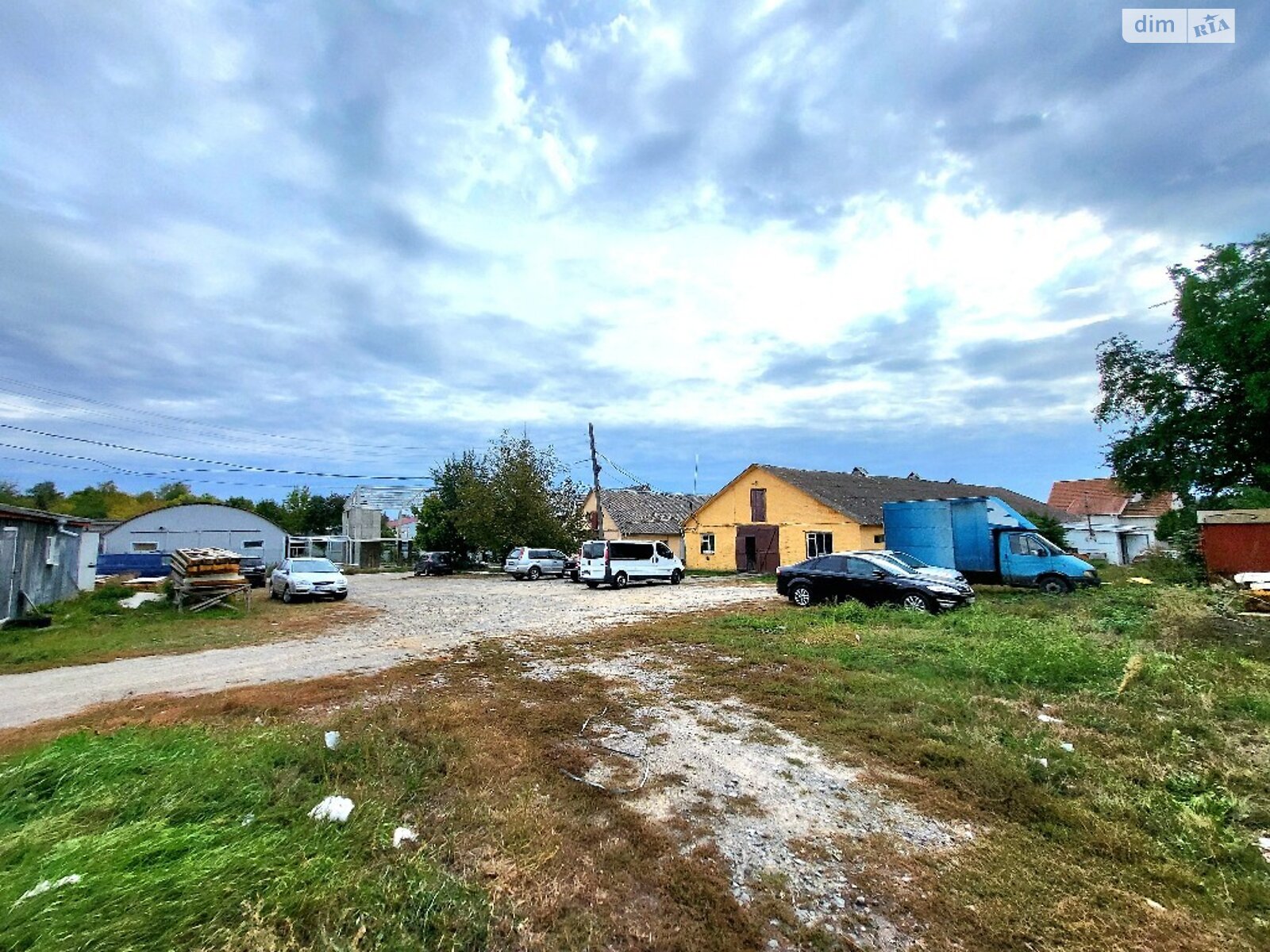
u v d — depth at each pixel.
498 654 9.16
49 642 10.80
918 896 3.07
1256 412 18.97
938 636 9.46
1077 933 2.78
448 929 2.70
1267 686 6.56
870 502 28.98
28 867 2.82
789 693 6.70
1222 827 3.71
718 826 3.79
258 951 2.38
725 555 30.27
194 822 3.44
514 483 33.19
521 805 3.96
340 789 4.03
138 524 31.92
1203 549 16.28
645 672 7.88
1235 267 19.39
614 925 2.82
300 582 17.59
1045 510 39.94
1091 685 6.66
